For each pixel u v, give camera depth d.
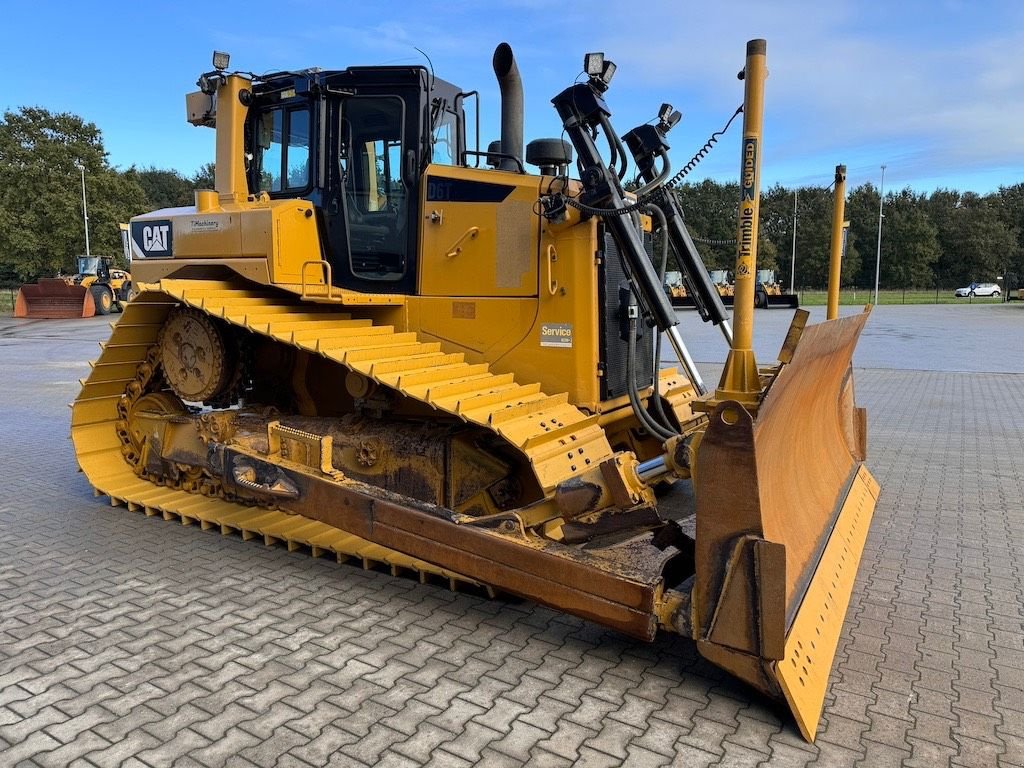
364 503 3.97
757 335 20.41
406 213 4.91
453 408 3.87
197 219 5.17
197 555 4.77
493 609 3.98
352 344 4.41
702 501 2.88
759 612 2.79
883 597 4.18
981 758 2.75
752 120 3.03
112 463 6.04
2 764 2.69
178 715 2.99
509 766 2.68
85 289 28.03
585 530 3.38
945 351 17.61
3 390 11.82
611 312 4.72
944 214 77.44
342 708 3.04
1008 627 3.81
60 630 3.73
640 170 4.66
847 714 3.03
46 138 45.84
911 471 6.93
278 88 5.14
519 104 5.38
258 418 5.18
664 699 3.12
